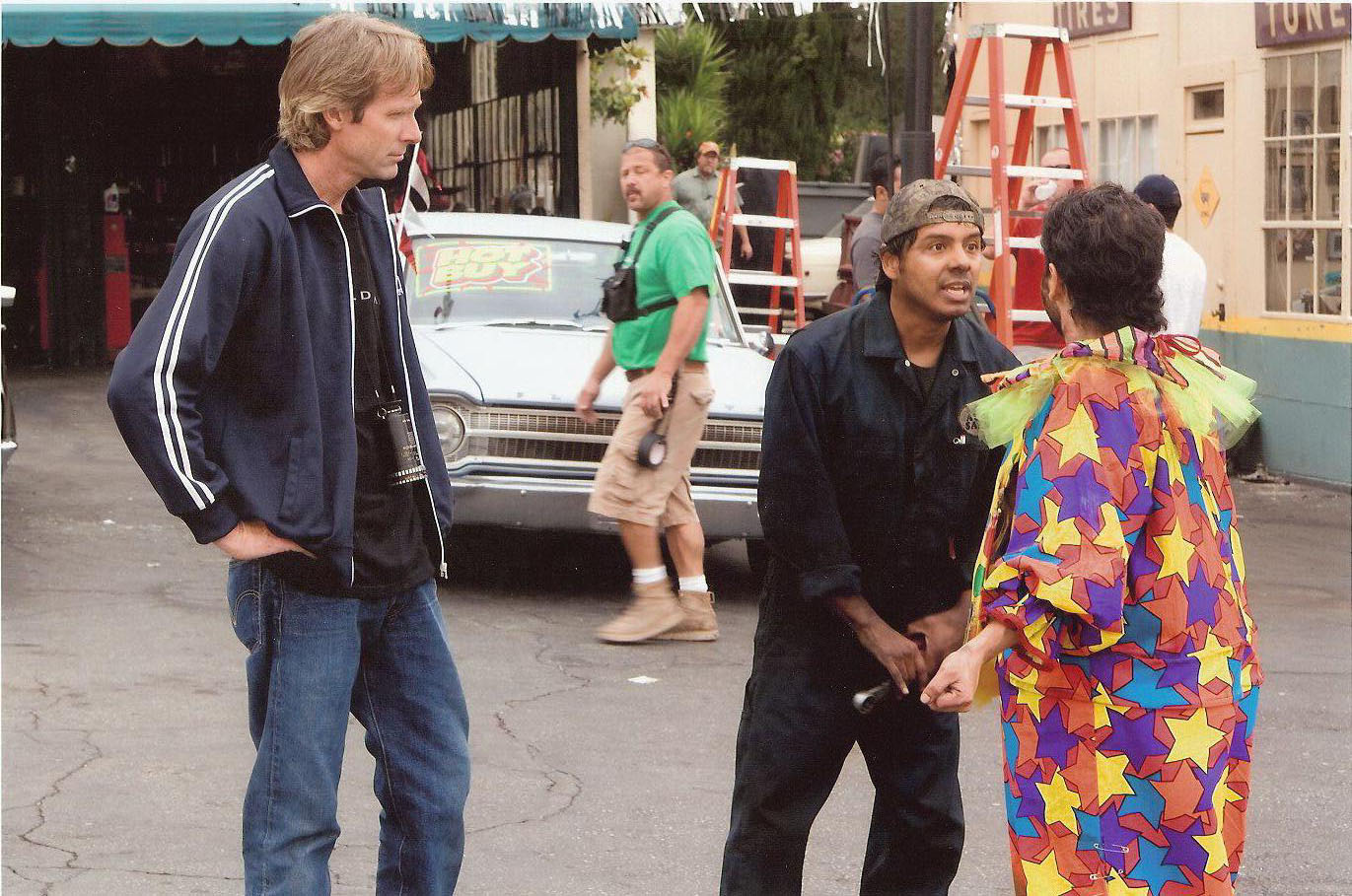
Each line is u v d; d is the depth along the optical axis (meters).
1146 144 14.18
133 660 6.67
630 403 7.07
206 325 3.05
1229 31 12.96
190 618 7.42
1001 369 3.55
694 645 7.24
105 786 5.17
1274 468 12.68
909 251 3.42
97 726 5.78
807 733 3.62
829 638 3.59
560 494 7.53
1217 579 2.98
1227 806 3.06
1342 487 11.98
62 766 5.34
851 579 3.48
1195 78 13.38
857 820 5.12
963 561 3.59
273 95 19.28
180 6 13.62
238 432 3.18
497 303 8.62
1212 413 3.04
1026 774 3.02
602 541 9.56
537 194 18.48
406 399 3.44
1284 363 12.48
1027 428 3.03
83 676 6.41
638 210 7.09
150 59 18.77
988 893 4.53
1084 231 3.02
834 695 3.60
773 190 18.20
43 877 4.42
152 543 9.10
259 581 3.29
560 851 4.74
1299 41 12.00
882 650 3.47
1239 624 3.02
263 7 13.82
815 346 3.51
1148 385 2.96
